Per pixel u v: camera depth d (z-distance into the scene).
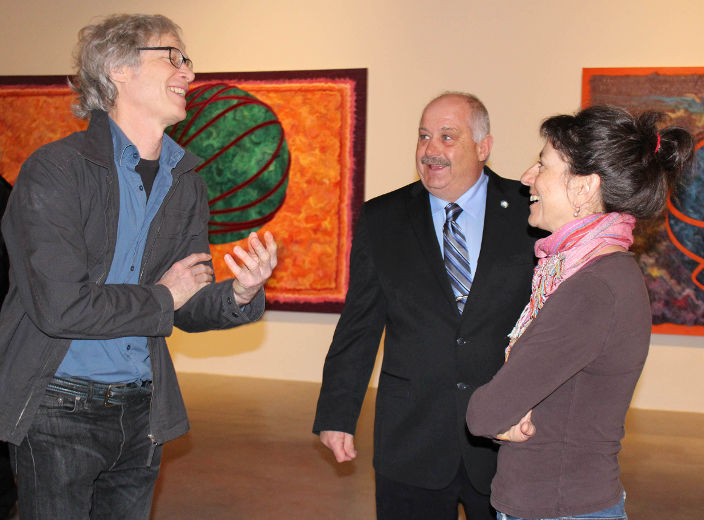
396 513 2.33
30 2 6.73
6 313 1.94
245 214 6.36
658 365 5.84
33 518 1.93
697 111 5.67
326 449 4.76
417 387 2.31
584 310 1.47
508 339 2.29
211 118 6.39
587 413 1.51
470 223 2.46
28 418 1.87
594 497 1.49
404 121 6.20
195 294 2.15
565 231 1.60
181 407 2.19
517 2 5.98
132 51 2.02
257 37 6.42
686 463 4.57
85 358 1.96
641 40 5.80
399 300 2.37
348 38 6.27
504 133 6.03
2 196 3.20
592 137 1.58
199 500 3.86
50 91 6.61
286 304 6.36
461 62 6.09
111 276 2.05
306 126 6.27
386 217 2.49
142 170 2.13
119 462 2.10
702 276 5.64
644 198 1.58
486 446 2.22
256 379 6.50
